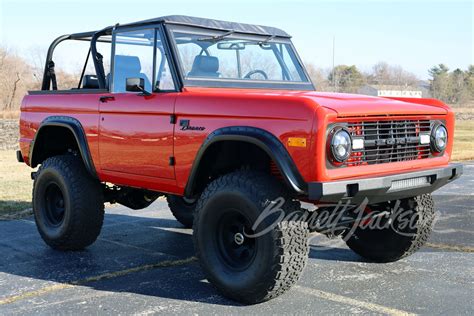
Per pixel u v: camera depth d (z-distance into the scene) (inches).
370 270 193.5
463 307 155.3
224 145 171.2
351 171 155.9
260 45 211.5
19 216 290.8
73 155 228.4
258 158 173.5
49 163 226.8
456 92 3196.4
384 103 169.3
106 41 236.5
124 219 290.7
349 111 152.9
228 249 167.6
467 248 221.8
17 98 1763.0
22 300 165.0
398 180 163.2
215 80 190.2
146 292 172.1
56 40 245.6
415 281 179.8
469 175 444.8
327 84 2112.5
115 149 199.8
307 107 149.4
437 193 359.3
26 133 242.5
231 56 200.7
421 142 176.9
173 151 178.4
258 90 197.9
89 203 219.1
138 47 197.2
